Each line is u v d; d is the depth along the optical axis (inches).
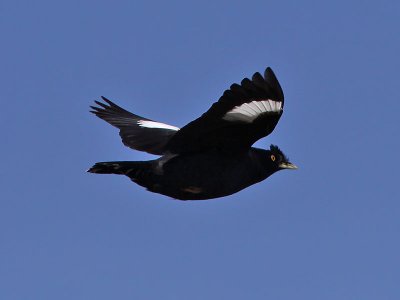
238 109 628.1
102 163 637.3
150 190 653.9
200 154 650.2
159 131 709.9
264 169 679.7
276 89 621.3
